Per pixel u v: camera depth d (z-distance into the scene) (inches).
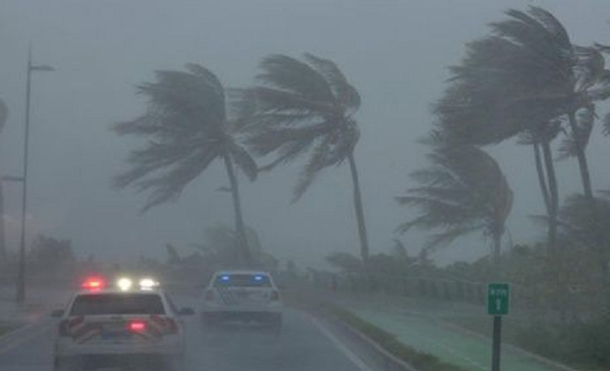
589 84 1971.0
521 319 1702.8
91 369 1183.6
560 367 1213.1
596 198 1937.7
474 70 2048.5
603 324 1277.1
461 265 2635.3
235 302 1756.9
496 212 2588.6
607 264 1465.3
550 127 2070.6
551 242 1786.4
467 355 1341.0
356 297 2546.8
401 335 1612.9
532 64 1967.3
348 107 2817.4
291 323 1942.7
